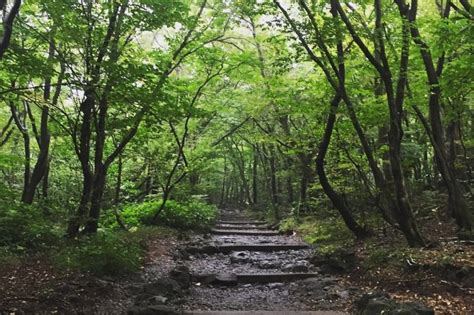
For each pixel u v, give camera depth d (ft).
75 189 57.00
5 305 17.83
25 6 30.48
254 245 42.11
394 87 38.88
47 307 18.53
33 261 25.09
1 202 31.07
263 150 87.40
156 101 30.30
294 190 83.87
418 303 18.34
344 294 23.86
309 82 39.50
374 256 28.25
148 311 19.22
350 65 37.52
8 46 24.62
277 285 27.81
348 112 32.14
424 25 33.37
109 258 25.05
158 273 28.04
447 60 36.63
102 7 29.76
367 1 33.40
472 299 20.56
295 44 32.24
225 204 144.25
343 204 36.94
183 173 48.65
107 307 20.20
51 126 40.68
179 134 55.16
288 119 63.26
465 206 32.81
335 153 40.14
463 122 50.49
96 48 29.96
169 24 32.27
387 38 29.78
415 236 29.37
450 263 23.81
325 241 41.52
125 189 56.29
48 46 33.47
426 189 54.03
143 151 46.83
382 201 39.55
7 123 52.49
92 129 34.22
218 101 55.77
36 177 40.91
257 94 53.11
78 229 31.48
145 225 46.83
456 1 41.47
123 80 27.71
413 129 49.78
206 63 43.80
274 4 31.71
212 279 28.04
